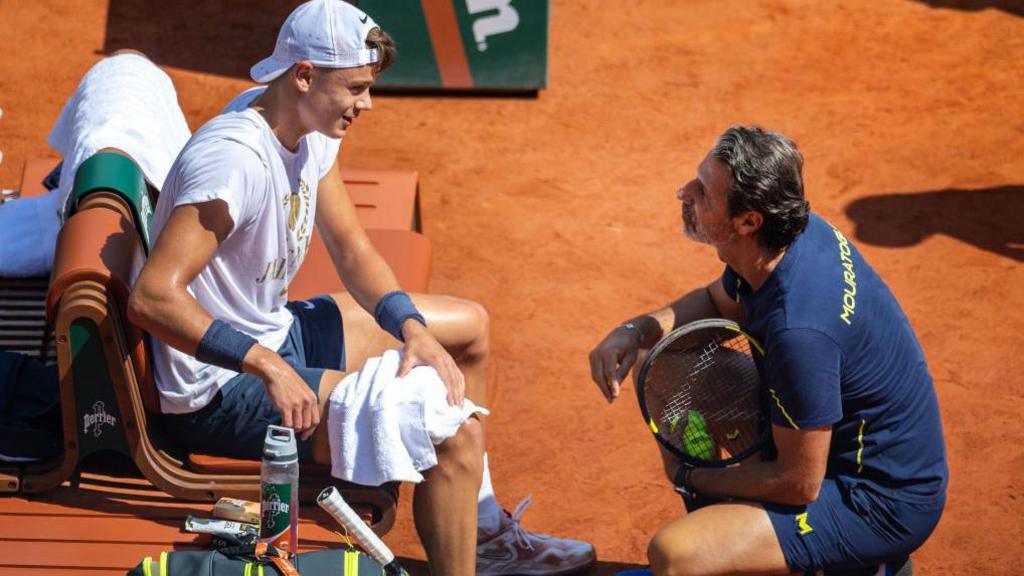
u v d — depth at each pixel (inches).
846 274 551.5
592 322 982.4
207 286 545.6
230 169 510.9
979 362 942.4
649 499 781.3
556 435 844.6
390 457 526.0
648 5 1567.4
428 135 1270.9
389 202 871.1
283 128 540.4
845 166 1238.3
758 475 555.8
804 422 532.4
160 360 554.3
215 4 1528.1
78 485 581.3
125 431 553.9
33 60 1368.1
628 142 1275.8
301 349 603.5
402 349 565.6
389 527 572.1
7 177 1146.7
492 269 1048.8
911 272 1067.3
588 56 1444.4
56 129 768.9
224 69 1384.1
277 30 1480.1
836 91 1385.3
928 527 564.7
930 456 564.7
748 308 562.6
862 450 557.0
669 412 595.2
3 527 541.3
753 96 1370.6
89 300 529.0
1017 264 1083.3
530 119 1312.7
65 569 511.8
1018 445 842.8
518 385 898.1
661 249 1092.5
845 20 1544.0
